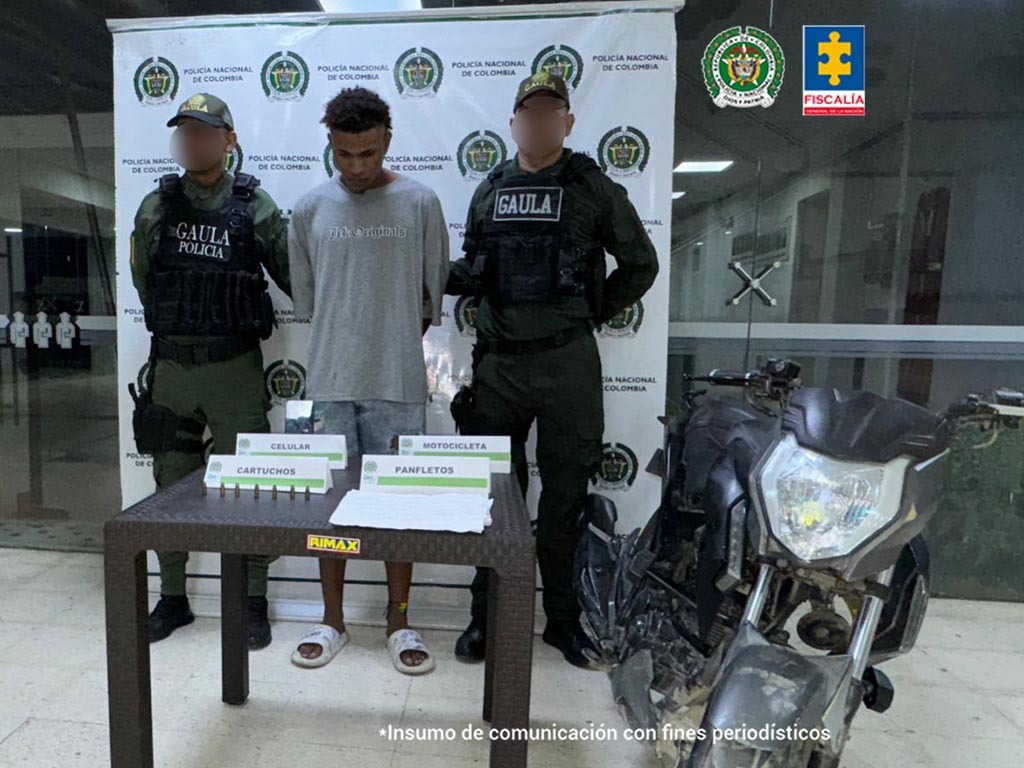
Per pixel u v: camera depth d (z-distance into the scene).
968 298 2.55
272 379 2.35
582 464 1.97
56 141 2.86
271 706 1.81
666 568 1.54
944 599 2.60
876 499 1.03
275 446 1.51
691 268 2.59
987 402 1.26
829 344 2.61
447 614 2.33
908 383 2.60
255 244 2.04
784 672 1.02
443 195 2.24
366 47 2.20
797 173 2.54
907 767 1.61
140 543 1.19
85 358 2.99
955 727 1.78
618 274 1.99
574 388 1.92
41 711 1.74
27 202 2.91
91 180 2.87
